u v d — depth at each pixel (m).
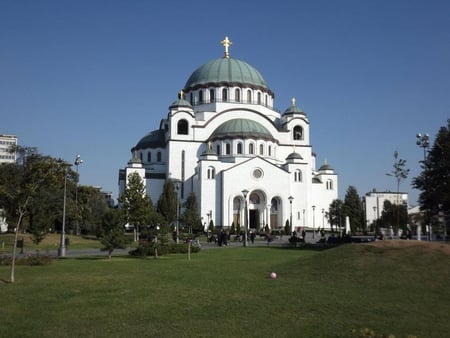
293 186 100.88
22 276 26.84
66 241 49.19
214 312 17.06
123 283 23.81
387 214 108.88
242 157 99.31
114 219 42.41
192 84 111.88
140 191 67.69
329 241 61.16
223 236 61.62
